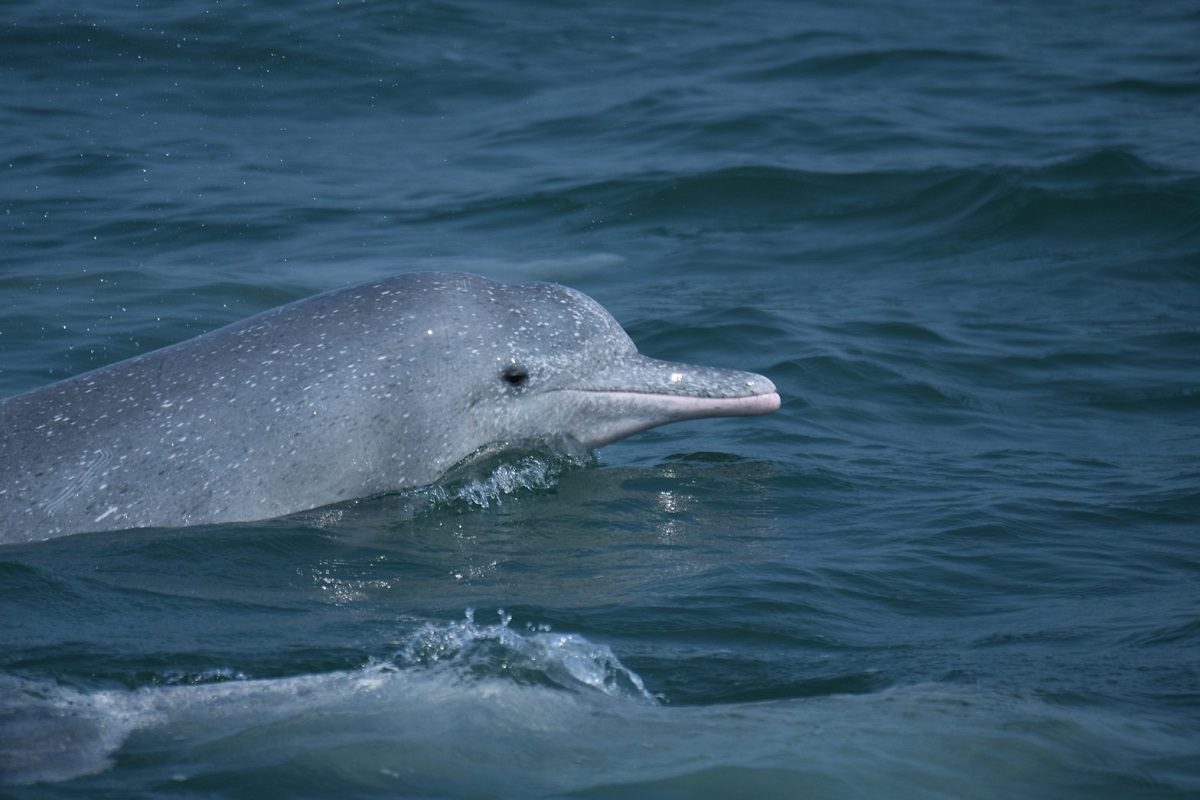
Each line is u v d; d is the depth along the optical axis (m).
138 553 34.44
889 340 55.41
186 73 99.56
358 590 32.53
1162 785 22.36
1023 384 51.16
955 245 69.25
